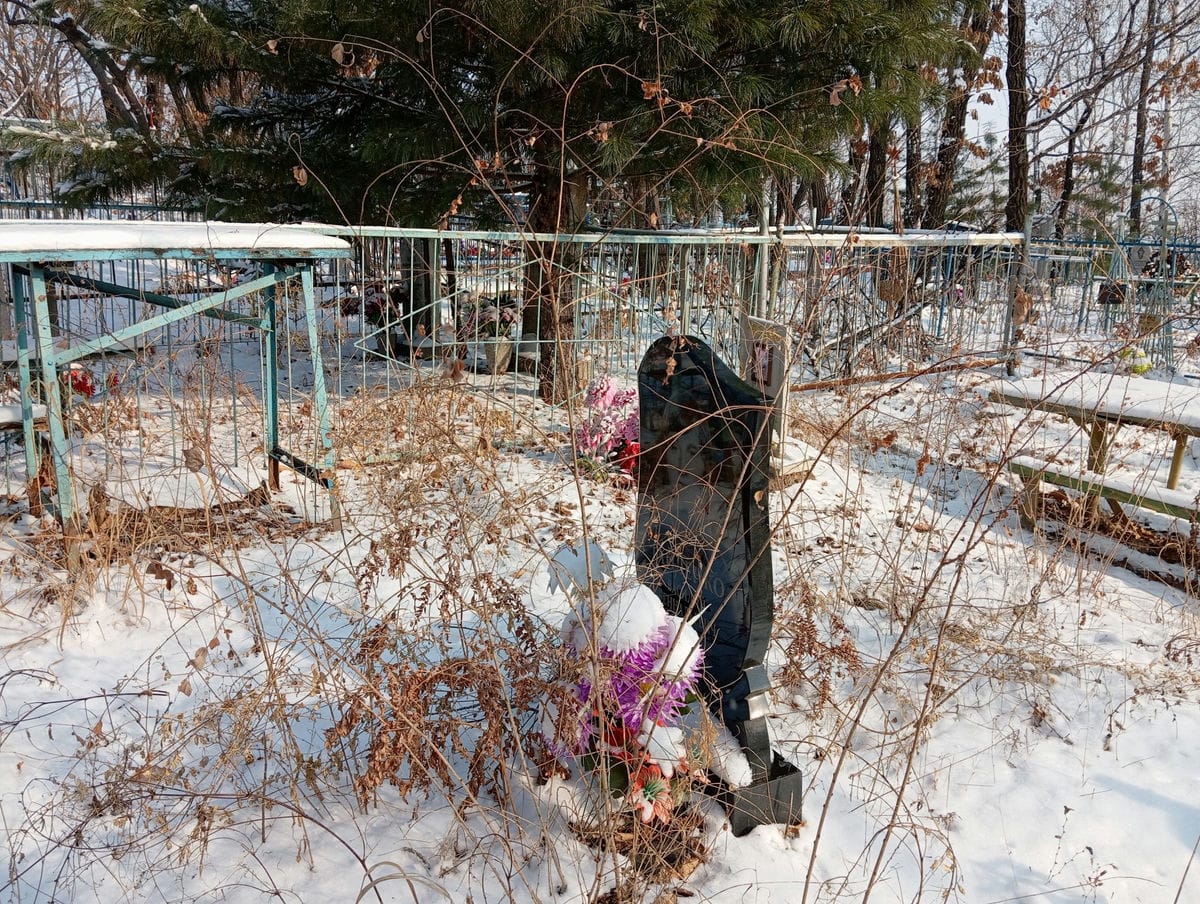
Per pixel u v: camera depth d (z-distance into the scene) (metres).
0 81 26.42
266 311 5.23
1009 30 13.35
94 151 7.81
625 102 7.25
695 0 6.31
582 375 6.29
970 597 4.27
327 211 8.16
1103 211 15.98
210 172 8.08
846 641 3.37
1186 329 10.48
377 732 2.55
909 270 8.38
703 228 8.40
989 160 15.80
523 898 2.38
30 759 2.82
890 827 2.37
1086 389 5.78
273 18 7.52
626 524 4.86
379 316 8.31
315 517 4.79
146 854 2.47
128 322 7.41
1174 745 3.24
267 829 2.58
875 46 7.07
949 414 6.68
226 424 6.48
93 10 6.93
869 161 9.35
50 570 3.98
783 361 5.10
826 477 5.94
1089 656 3.81
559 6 6.23
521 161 6.62
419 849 2.54
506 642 2.74
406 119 7.88
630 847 2.50
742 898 2.45
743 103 6.91
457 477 4.36
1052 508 5.75
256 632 3.09
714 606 2.92
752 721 2.73
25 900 2.31
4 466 5.65
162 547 4.23
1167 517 5.72
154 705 3.12
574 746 2.47
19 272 5.43
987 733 3.29
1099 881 2.60
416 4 6.57
